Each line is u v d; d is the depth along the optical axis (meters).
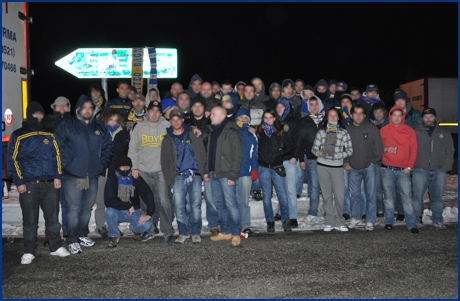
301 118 9.12
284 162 8.24
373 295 5.18
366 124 8.05
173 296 5.20
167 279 5.72
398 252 6.71
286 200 8.16
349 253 6.68
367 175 8.09
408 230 8.00
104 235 7.90
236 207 7.15
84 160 6.98
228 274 5.87
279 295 5.20
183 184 7.20
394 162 7.96
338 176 8.05
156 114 7.48
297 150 8.19
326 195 8.12
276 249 6.93
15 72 10.55
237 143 7.10
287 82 10.00
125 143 7.70
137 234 7.67
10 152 6.35
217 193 7.40
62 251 6.73
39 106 6.51
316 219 9.02
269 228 8.10
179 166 7.16
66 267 6.23
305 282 5.57
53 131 7.34
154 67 11.62
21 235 8.12
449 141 8.05
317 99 8.73
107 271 6.04
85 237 7.38
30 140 6.41
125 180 7.25
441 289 5.34
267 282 5.58
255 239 7.58
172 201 7.48
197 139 7.29
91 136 7.07
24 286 5.54
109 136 7.34
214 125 7.28
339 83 10.38
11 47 10.41
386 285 5.46
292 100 9.95
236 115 7.74
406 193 7.95
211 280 5.67
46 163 6.50
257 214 9.04
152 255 6.72
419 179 8.09
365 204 8.79
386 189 8.09
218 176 7.17
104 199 7.26
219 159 7.15
